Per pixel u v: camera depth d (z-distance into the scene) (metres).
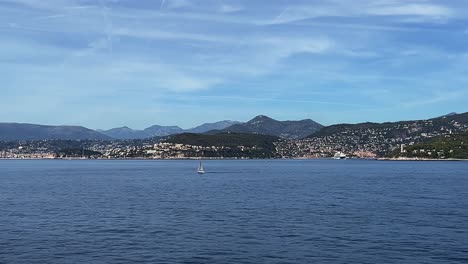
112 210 68.50
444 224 55.59
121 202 79.44
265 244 44.66
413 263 38.19
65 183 131.88
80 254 40.78
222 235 48.91
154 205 74.88
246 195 93.00
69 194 95.31
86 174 190.50
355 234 49.34
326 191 102.81
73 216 62.41
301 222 57.25
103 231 51.16
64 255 40.44
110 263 37.94
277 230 51.72
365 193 97.38
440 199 84.38
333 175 181.00
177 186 120.06
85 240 46.34
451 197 88.38
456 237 47.84
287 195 92.88
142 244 44.59
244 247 43.41
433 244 44.59
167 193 97.94
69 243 45.03
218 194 95.44
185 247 43.41
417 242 45.47
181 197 88.75
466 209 69.50
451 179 150.62
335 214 64.19
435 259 39.34
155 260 38.88
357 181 141.25
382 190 105.50
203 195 93.06
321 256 40.25
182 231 51.16
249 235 48.88
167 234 49.41
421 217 61.28
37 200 82.94
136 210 68.50
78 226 54.44
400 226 54.22
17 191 102.94
